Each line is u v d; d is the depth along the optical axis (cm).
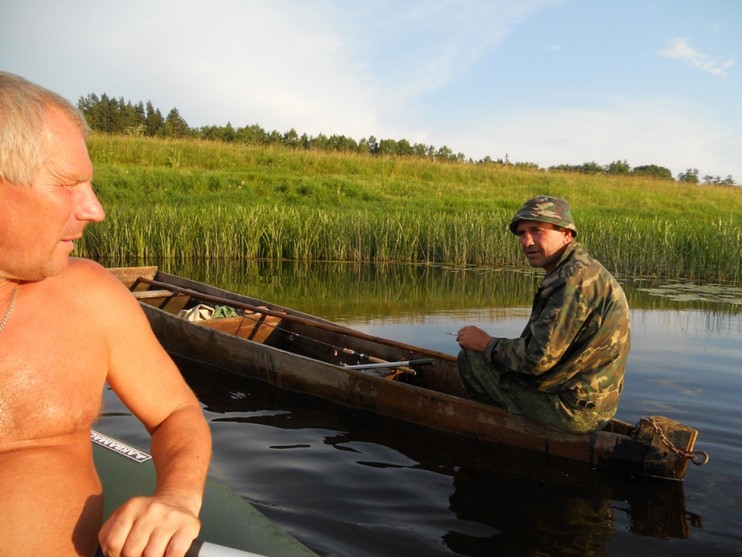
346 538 276
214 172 2284
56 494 112
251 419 430
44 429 113
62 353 115
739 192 2933
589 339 356
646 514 308
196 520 109
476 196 2389
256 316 617
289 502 310
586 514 309
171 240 1327
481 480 344
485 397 400
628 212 2286
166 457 124
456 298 911
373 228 1415
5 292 112
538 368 356
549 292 365
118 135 2752
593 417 361
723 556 273
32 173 102
